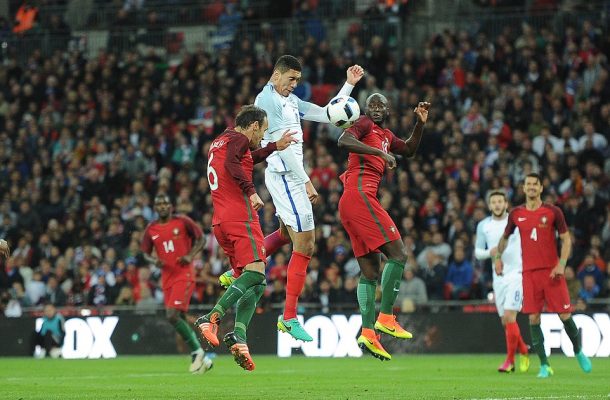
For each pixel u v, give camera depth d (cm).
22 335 6341
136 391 3481
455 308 6109
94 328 6303
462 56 7862
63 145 8112
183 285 4703
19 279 6844
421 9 8775
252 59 8394
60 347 6303
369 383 3831
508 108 7338
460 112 7588
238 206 2958
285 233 3225
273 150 3028
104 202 7606
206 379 4122
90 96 8575
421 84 7869
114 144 7844
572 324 4306
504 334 5869
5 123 8594
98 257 6856
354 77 3238
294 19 8894
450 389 3506
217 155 2986
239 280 2908
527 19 8312
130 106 8381
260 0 9256
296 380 4019
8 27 9588
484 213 6438
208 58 8594
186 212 7044
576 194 6550
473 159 6988
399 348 6025
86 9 9788
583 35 7731
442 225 6656
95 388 3644
